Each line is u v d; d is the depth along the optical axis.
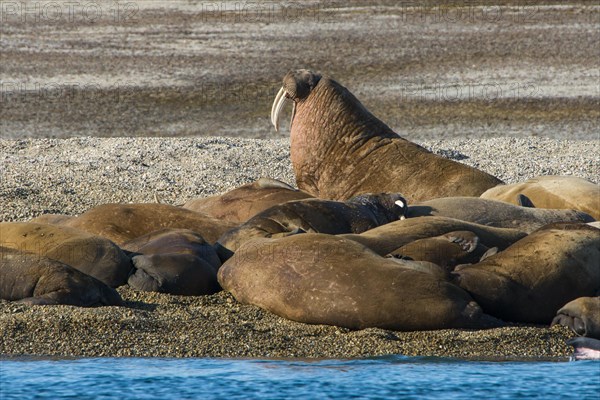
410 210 45.06
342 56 118.00
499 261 36.91
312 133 55.56
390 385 30.45
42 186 60.66
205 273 39.44
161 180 63.28
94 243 40.06
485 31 128.38
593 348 33.72
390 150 53.91
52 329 34.53
